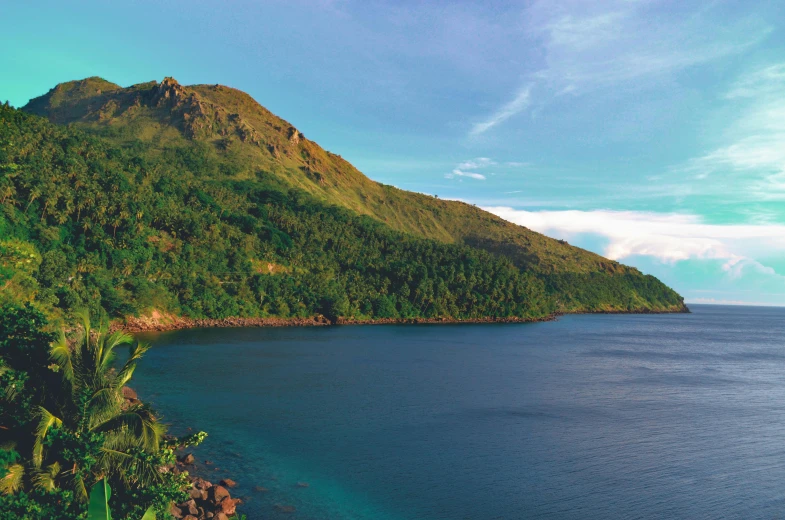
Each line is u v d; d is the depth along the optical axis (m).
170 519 21.48
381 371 83.19
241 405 55.09
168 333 125.75
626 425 52.91
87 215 140.12
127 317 125.62
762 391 76.62
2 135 129.75
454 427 49.78
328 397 61.19
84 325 23.25
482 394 66.81
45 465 20.23
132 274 138.25
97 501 16.94
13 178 125.25
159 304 136.38
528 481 36.38
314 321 174.25
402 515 30.28
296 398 59.81
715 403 66.25
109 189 159.88
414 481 35.66
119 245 140.38
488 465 39.31
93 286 119.44
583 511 31.81
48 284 102.31
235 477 34.84
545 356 113.50
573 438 47.44
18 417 20.88
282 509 30.30
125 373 23.19
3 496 17.89
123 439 20.97
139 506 20.36
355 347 116.00
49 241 119.69
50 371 22.50
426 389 68.94
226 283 162.25
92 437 19.91
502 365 96.06
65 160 158.62
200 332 131.50
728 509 32.59
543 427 50.91
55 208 132.62
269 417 50.69
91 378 22.02
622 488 35.62
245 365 82.88
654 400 67.12
